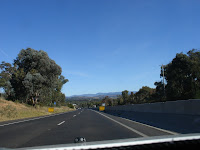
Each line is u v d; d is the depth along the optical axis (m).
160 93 59.91
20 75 44.16
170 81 45.94
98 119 19.62
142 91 88.50
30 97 50.59
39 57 46.34
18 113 28.89
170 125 11.69
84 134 9.79
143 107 17.86
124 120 18.19
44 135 9.82
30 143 7.77
